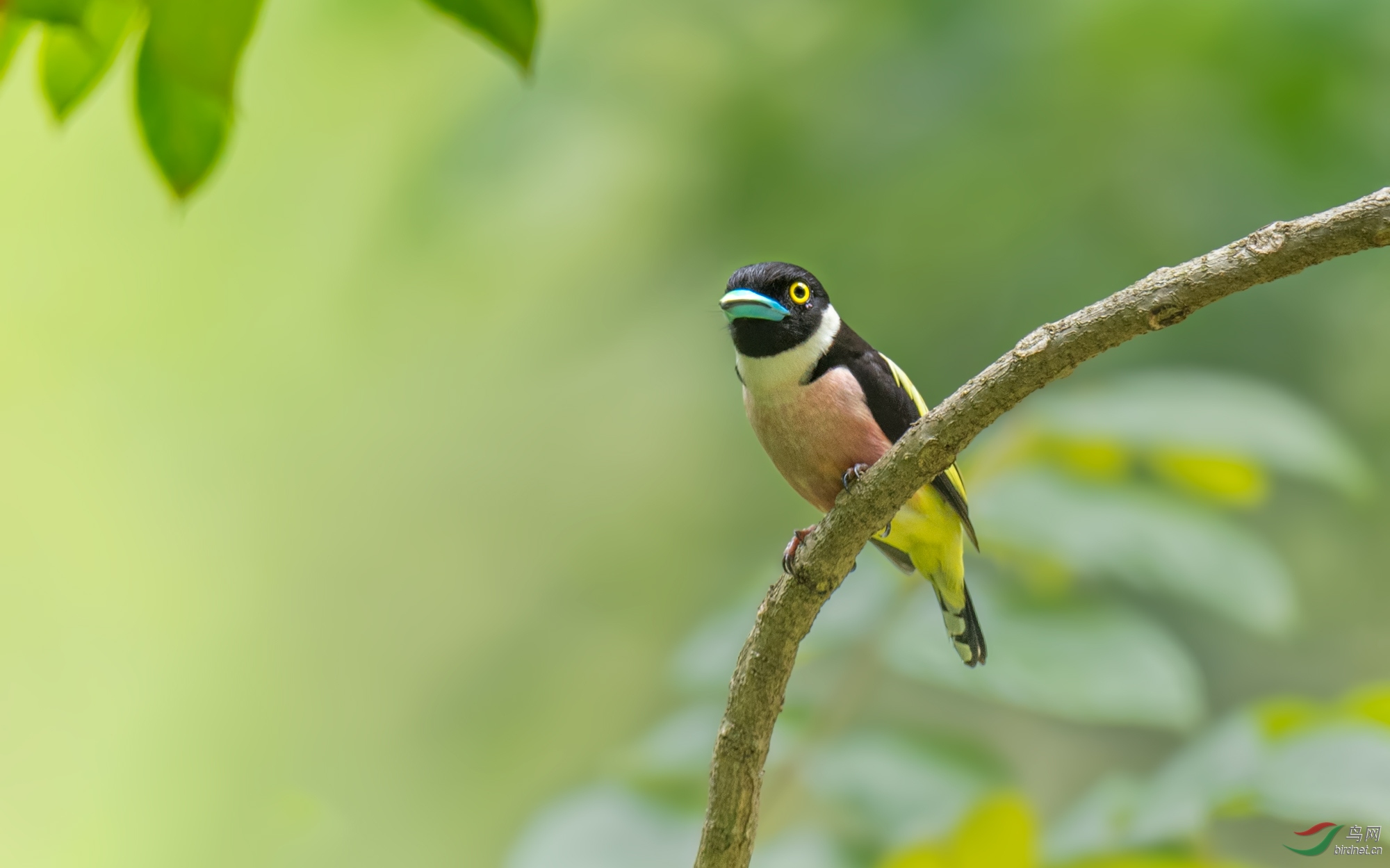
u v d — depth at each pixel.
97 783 17.12
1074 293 10.12
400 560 14.72
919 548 7.13
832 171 10.89
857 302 10.60
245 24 4.01
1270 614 7.04
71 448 17.27
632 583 12.52
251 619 16.48
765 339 7.38
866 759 6.85
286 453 16.06
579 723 12.49
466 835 12.73
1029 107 10.46
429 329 13.23
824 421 7.34
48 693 17.92
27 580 18.47
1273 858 9.20
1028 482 7.45
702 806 6.86
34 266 15.87
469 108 11.59
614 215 11.45
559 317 12.20
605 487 12.89
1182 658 6.78
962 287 10.41
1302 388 9.92
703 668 7.61
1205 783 5.90
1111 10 10.20
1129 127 10.33
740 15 11.38
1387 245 4.09
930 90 10.73
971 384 4.84
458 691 13.50
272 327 15.21
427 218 11.46
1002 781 6.75
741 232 11.19
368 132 12.62
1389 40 9.79
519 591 13.55
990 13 10.61
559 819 6.80
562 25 11.63
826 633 7.36
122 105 15.12
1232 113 10.09
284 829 9.31
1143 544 7.11
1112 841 6.11
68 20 4.02
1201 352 9.99
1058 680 6.69
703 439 12.32
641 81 11.40
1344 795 5.49
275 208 13.24
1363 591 10.19
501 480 13.86
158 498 17.22
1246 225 10.02
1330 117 9.89
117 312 15.97
